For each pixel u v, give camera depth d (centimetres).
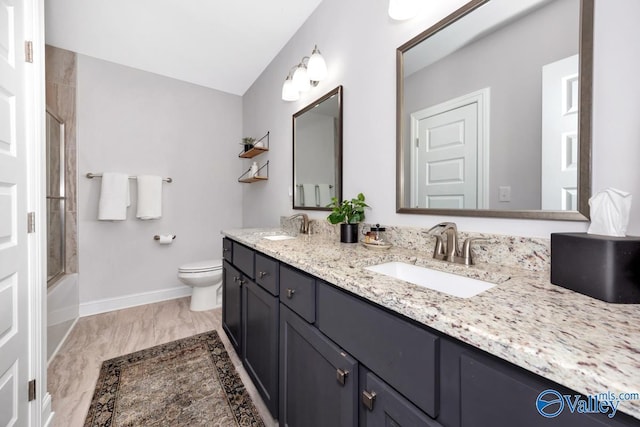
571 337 40
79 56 232
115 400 132
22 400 102
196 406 129
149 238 267
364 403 66
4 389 92
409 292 61
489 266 89
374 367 64
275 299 114
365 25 145
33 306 109
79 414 123
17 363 99
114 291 250
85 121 235
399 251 115
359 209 142
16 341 99
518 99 87
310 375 90
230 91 310
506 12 90
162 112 273
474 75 98
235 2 178
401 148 124
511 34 89
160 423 119
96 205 241
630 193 67
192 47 227
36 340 110
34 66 111
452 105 105
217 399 134
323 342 83
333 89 167
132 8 181
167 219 276
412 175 120
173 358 170
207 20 194
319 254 107
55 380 147
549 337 40
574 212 75
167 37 213
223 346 184
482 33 96
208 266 243
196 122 292
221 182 307
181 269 237
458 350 48
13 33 100
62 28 201
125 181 244
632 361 34
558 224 79
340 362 74
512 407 40
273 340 115
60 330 187
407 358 56
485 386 44
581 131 74
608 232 63
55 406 128
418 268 100
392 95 130
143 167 263
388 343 61
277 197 242
